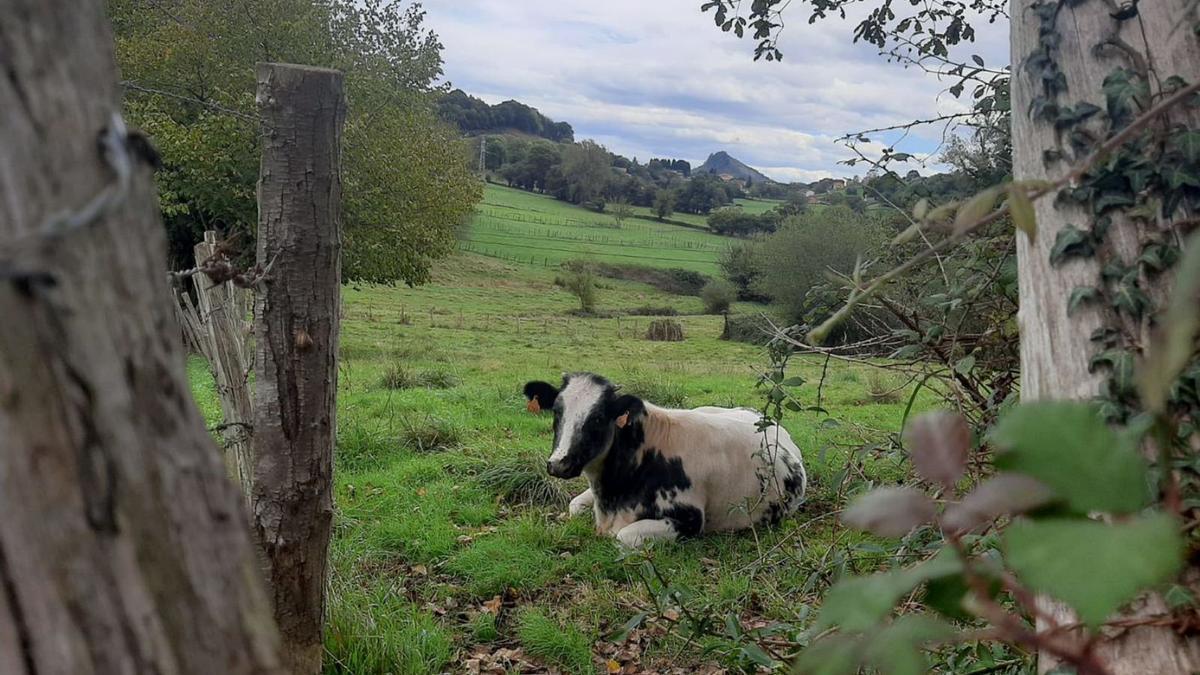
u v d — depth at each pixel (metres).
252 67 23.22
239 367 4.73
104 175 1.00
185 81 23.44
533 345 30.28
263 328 3.91
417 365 20.00
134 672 0.99
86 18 1.02
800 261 31.36
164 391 1.05
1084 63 2.05
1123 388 1.82
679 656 4.80
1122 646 1.66
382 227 24.78
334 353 4.06
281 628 4.06
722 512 7.51
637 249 78.56
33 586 0.93
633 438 7.23
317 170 3.83
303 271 3.87
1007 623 0.79
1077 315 1.96
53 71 0.97
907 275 4.37
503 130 167.25
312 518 4.07
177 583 1.03
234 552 1.11
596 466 7.28
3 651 0.92
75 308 0.95
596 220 96.75
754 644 3.61
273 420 3.96
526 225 87.06
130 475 0.99
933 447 0.79
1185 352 0.59
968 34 4.76
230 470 4.66
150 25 24.39
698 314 50.38
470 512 7.39
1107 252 1.94
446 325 36.06
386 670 4.64
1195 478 1.64
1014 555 0.60
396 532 6.75
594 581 6.07
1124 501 0.65
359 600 5.11
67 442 0.94
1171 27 2.00
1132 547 0.57
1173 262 1.87
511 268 64.50
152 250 1.08
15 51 0.94
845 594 0.75
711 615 4.21
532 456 8.55
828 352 4.37
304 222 3.84
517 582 5.95
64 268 0.95
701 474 7.36
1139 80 1.95
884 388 13.49
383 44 26.20
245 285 3.79
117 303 1.00
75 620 0.95
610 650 5.04
